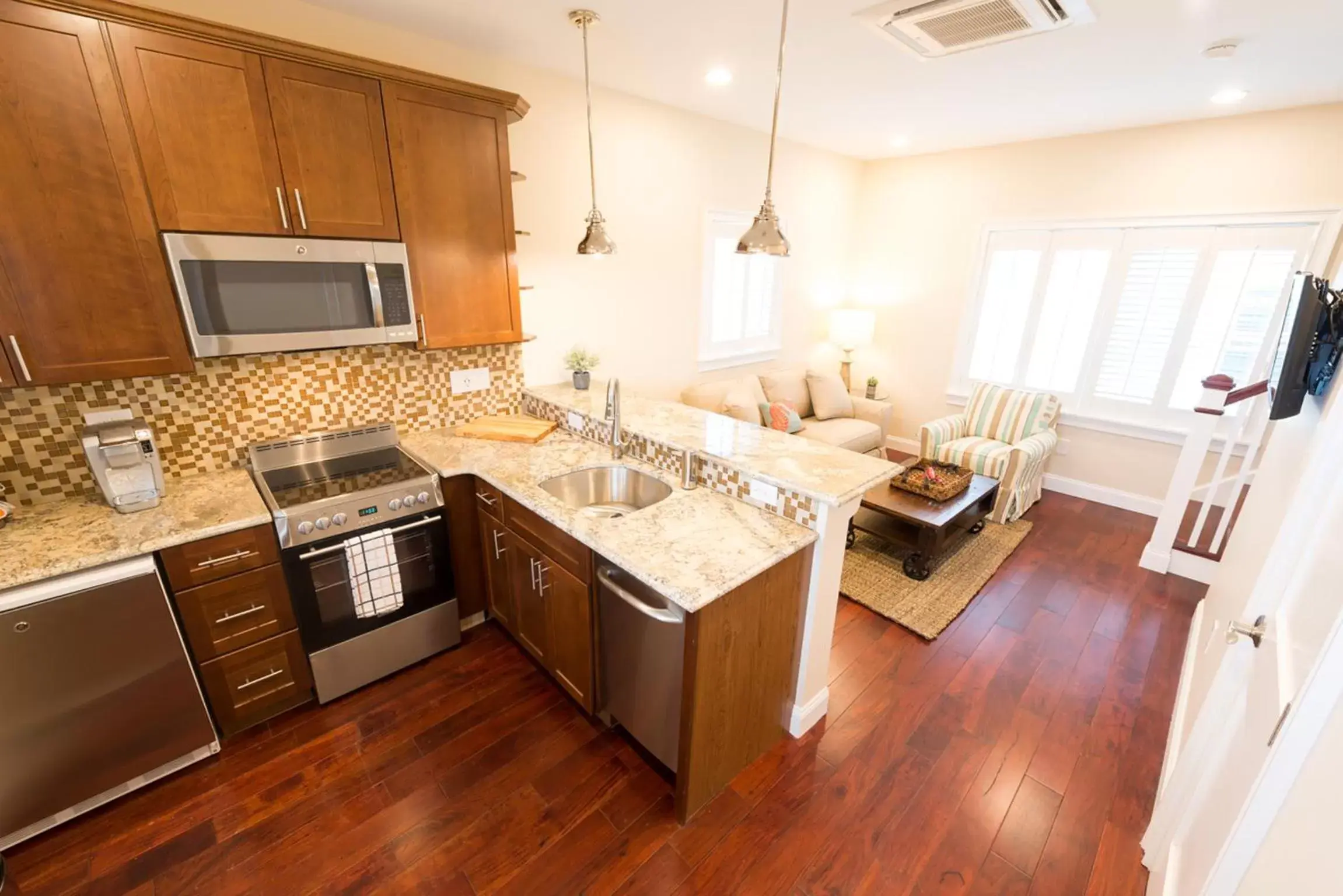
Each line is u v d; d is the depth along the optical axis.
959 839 1.73
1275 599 1.37
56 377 1.67
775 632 1.83
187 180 1.75
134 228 1.70
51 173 1.57
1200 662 2.09
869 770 1.96
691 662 1.55
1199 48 2.33
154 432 2.09
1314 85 2.73
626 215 3.40
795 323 4.99
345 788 1.86
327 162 1.98
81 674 1.64
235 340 1.90
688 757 1.67
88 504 1.94
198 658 1.88
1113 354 4.04
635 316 3.65
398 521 2.21
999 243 4.44
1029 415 4.12
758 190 4.16
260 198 1.87
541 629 2.23
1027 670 2.46
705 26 2.24
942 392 5.00
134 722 1.77
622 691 1.92
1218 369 3.66
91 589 1.60
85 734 1.69
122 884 1.56
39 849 1.65
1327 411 1.40
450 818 1.76
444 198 2.28
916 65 2.61
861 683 2.38
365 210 2.09
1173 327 3.77
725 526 1.85
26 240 1.57
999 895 1.57
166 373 1.85
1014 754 2.03
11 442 1.85
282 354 2.30
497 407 3.04
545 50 2.53
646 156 3.39
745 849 1.68
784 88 2.99
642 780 1.91
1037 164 4.11
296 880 1.58
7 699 1.54
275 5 2.04
